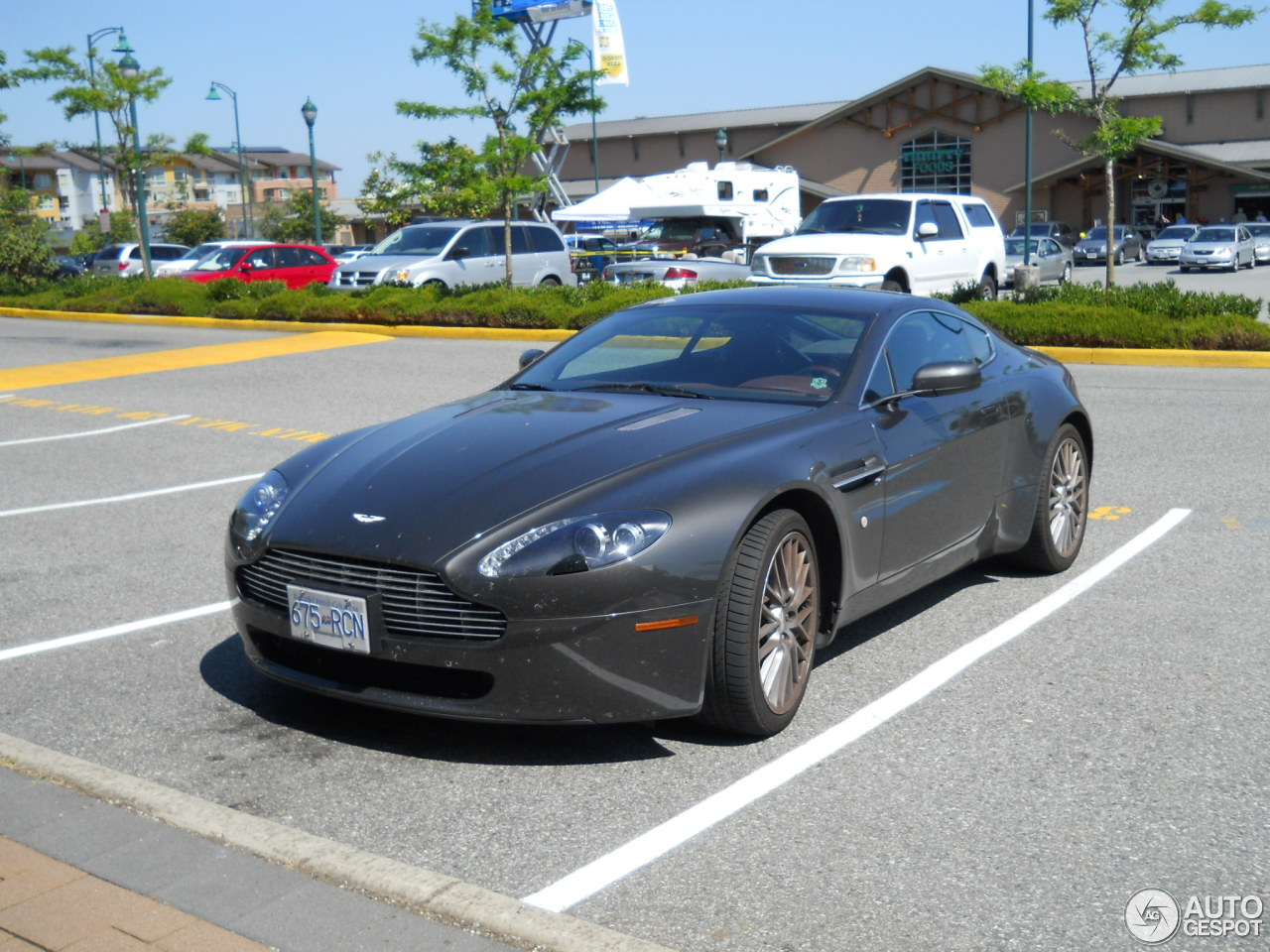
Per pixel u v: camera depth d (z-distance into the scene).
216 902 2.99
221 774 3.85
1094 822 3.40
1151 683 4.45
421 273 21.67
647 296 18.12
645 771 3.80
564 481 3.93
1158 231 49.91
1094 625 5.12
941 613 5.36
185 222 78.00
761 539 3.90
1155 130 18.44
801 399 4.66
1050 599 5.52
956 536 5.10
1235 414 10.08
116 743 4.10
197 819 3.40
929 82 52.62
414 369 14.39
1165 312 14.52
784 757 3.89
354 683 3.96
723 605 3.81
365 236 84.62
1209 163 48.09
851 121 54.56
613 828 3.43
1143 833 3.33
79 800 3.57
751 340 5.07
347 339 18.30
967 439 5.08
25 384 13.95
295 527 4.01
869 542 4.48
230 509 7.67
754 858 3.24
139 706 4.43
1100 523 6.88
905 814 3.47
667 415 4.48
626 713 3.70
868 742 3.99
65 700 4.50
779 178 33.94
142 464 9.18
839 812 3.49
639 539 3.69
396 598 3.76
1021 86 19.20
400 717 4.28
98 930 2.86
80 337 20.20
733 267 22.03
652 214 32.91
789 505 4.19
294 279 30.28
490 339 18.28
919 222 18.17
